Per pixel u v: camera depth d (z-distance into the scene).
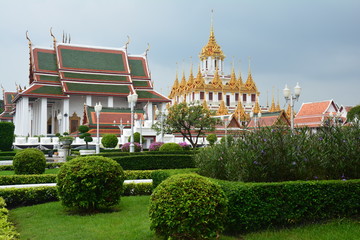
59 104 67.38
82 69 66.38
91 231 8.68
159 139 46.44
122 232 8.48
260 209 8.19
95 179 10.52
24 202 12.48
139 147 31.83
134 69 73.00
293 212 8.39
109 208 11.27
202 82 103.31
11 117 100.69
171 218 7.09
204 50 116.19
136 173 16.94
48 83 63.75
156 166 20.78
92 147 44.97
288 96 22.77
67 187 10.42
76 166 10.55
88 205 10.79
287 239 7.59
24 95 60.25
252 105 109.69
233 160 9.79
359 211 8.82
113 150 35.53
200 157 11.72
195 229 7.10
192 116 34.47
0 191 12.12
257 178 9.43
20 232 8.95
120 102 69.88
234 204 8.08
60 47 67.75
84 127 45.25
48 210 11.23
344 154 9.91
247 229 8.11
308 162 9.66
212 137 46.16
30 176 15.82
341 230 8.00
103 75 67.81
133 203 12.00
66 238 8.16
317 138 10.50
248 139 10.03
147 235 8.10
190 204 7.09
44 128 61.75
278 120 11.61
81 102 68.31
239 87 107.31
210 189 7.39
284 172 9.53
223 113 89.50
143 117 53.59
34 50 66.81
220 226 7.37
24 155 18.86
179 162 21.17
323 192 8.61
